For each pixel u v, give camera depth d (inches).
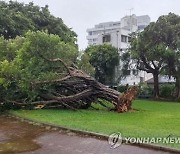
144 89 1608.0
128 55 1697.8
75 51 942.4
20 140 474.0
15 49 888.9
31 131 546.9
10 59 892.0
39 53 816.3
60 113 767.7
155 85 1533.0
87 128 526.0
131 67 1727.4
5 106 877.2
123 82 2114.9
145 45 1409.9
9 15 1288.1
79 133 509.4
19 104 847.1
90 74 1053.2
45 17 1446.9
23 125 614.9
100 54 1809.8
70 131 528.1
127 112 818.8
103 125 556.1
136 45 1465.3
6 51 888.3
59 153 389.7
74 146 424.8
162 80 1991.9
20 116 720.3
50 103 859.4
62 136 494.6
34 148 420.2
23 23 1312.7
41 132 534.9
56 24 1454.2
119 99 838.5
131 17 2903.5
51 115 725.9
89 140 458.3
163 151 384.5
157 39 1418.6
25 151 405.1
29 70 812.0
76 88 903.7
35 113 767.1
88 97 886.4
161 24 1396.4
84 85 895.1
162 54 1355.8
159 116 731.4
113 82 1849.2
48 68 853.2
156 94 1523.1
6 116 760.3
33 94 828.6
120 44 2381.9
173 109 932.6
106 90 871.1
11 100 858.8
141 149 397.1
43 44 816.9
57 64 861.2
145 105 1101.7
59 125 570.3
